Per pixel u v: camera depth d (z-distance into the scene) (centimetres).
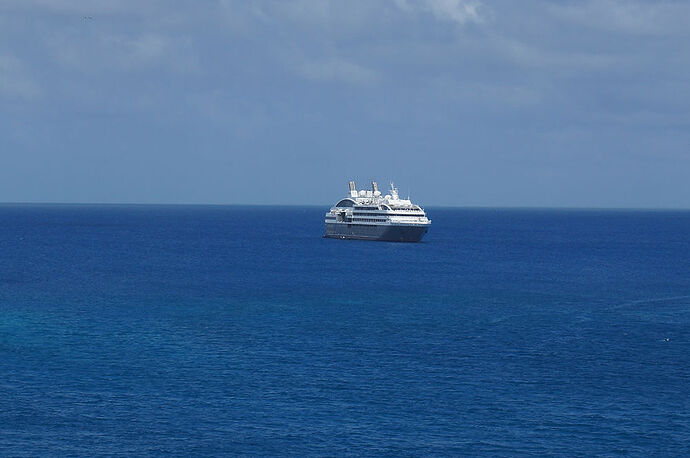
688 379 11019
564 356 12406
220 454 8162
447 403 9831
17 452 8106
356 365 11675
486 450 8350
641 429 8956
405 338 13750
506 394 10231
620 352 12725
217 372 11175
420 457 8150
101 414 9281
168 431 8762
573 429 8944
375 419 9231
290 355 12281
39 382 10544
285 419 9188
